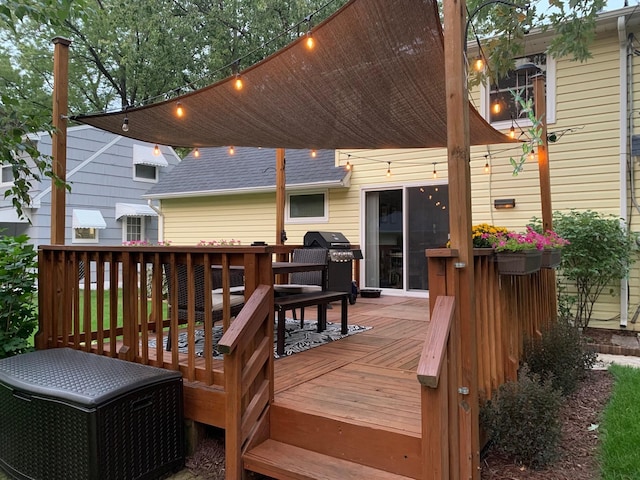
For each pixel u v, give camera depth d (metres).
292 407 2.57
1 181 11.80
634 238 5.98
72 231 12.33
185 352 3.77
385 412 2.47
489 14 5.55
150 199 10.91
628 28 6.12
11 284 4.05
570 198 6.51
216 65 14.14
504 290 3.22
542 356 3.71
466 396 2.20
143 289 3.18
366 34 2.88
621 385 4.00
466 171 2.23
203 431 2.95
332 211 8.55
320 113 4.09
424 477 1.99
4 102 3.33
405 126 4.43
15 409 2.65
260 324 2.61
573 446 2.84
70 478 2.38
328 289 4.58
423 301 7.12
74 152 12.39
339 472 2.23
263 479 2.54
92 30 15.65
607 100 6.26
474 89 7.17
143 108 4.00
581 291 6.25
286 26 14.40
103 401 2.35
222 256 2.79
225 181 10.09
